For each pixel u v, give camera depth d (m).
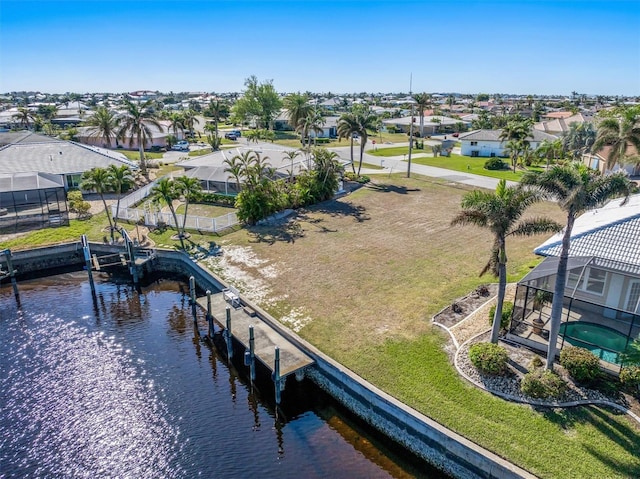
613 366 17.80
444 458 15.30
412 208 42.47
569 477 13.32
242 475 15.59
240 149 55.88
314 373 20.08
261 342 21.20
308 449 16.67
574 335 19.47
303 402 19.19
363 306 23.95
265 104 109.62
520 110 160.25
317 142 89.94
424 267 28.72
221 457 16.38
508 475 13.70
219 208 42.62
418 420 15.78
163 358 22.47
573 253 21.09
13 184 39.97
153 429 17.75
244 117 112.06
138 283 30.97
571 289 21.50
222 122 137.75
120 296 29.23
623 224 21.73
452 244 32.75
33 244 33.62
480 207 17.16
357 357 19.48
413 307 23.62
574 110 137.62
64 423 18.05
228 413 18.64
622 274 19.78
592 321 20.64
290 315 23.28
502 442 14.63
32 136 57.75
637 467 13.52
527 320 21.05
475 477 14.57
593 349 18.56
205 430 17.72
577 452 14.14
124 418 18.33
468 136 76.31
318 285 26.59
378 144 88.50
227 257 31.20
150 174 57.03
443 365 18.70
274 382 19.23
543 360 18.58
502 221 17.12
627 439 14.55
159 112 118.50
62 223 38.53
